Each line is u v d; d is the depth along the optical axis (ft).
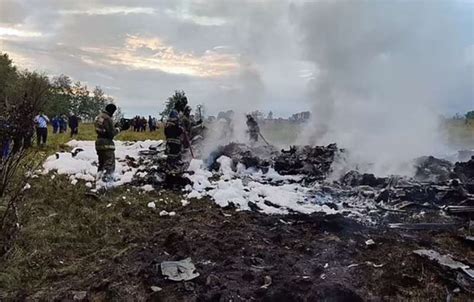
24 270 20.56
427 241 23.59
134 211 29.19
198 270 19.39
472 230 25.91
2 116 25.94
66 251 22.94
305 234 24.70
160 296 17.46
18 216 23.94
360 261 20.94
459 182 34.47
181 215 28.71
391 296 17.93
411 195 32.45
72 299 17.63
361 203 32.63
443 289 18.28
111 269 20.07
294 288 17.69
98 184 34.65
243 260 20.47
